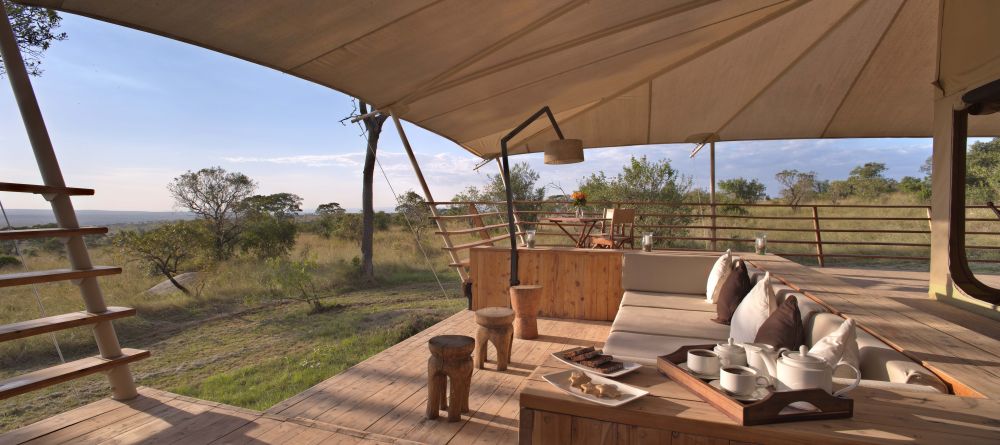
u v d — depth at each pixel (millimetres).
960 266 4320
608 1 2973
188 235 10000
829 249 11016
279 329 6398
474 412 2850
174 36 2363
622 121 7484
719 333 3102
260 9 2193
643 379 1615
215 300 8266
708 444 1282
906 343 1938
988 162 11133
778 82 6387
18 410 3826
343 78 3172
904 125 7258
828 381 1316
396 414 2816
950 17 4309
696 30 4328
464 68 3436
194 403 2928
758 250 5113
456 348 2701
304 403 2959
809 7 4863
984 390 1433
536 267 5293
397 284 10195
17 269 8367
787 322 2135
